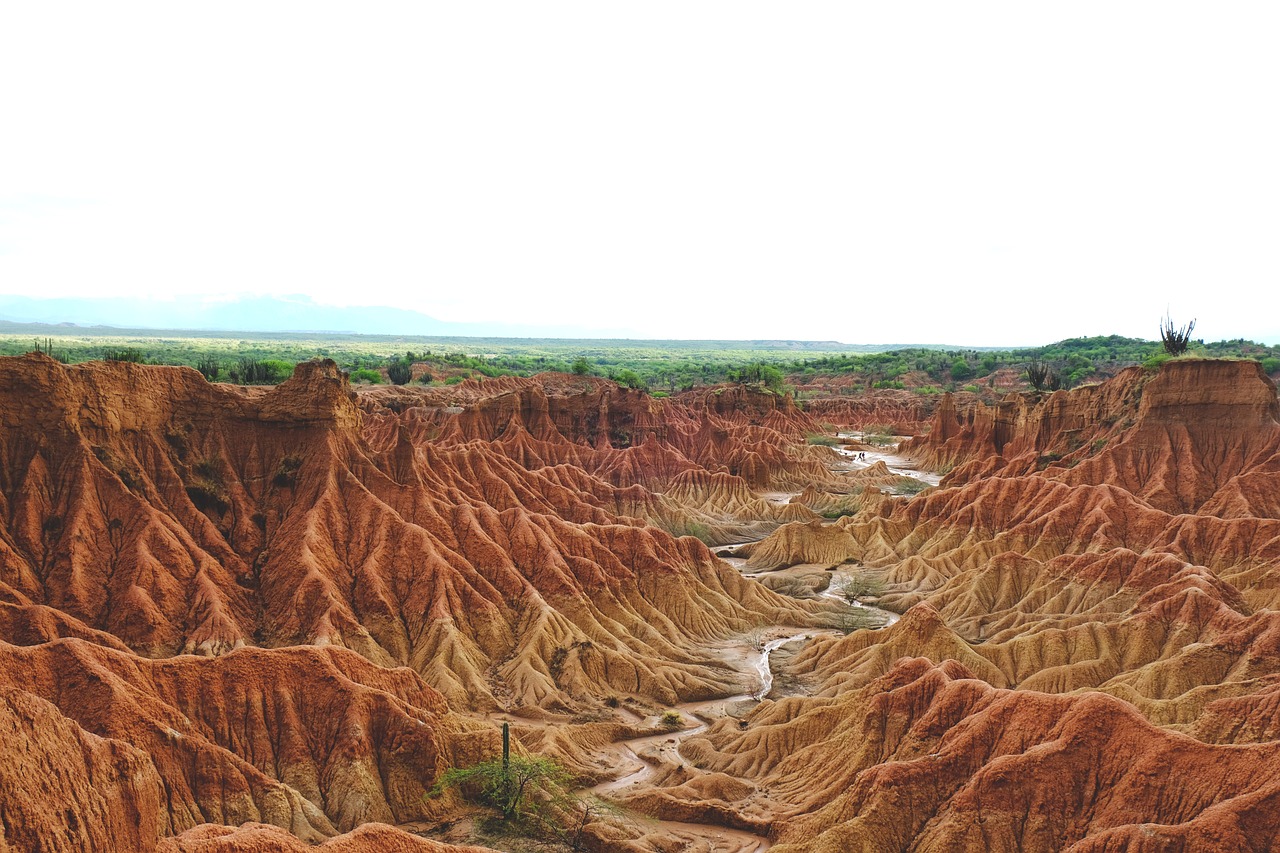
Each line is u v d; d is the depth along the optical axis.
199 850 37.31
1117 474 132.38
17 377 77.12
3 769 30.62
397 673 65.19
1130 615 88.06
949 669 64.44
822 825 56.00
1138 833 45.31
